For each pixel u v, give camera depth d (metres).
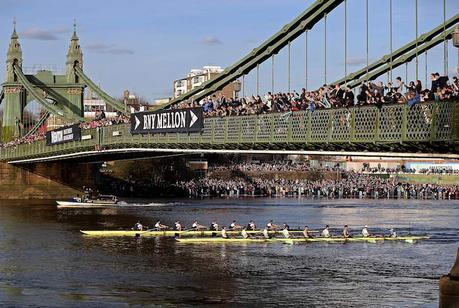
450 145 68.25
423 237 126.00
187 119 111.12
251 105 98.19
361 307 73.19
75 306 73.56
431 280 86.25
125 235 128.88
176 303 74.69
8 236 127.75
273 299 76.44
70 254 106.06
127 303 74.75
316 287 82.06
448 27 75.38
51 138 185.50
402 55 80.44
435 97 67.31
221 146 105.38
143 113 126.38
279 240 120.12
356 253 107.62
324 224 153.88
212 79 109.62
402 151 76.56
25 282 85.62
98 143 152.62
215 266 95.19
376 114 73.31
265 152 95.62
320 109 81.69
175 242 118.88
